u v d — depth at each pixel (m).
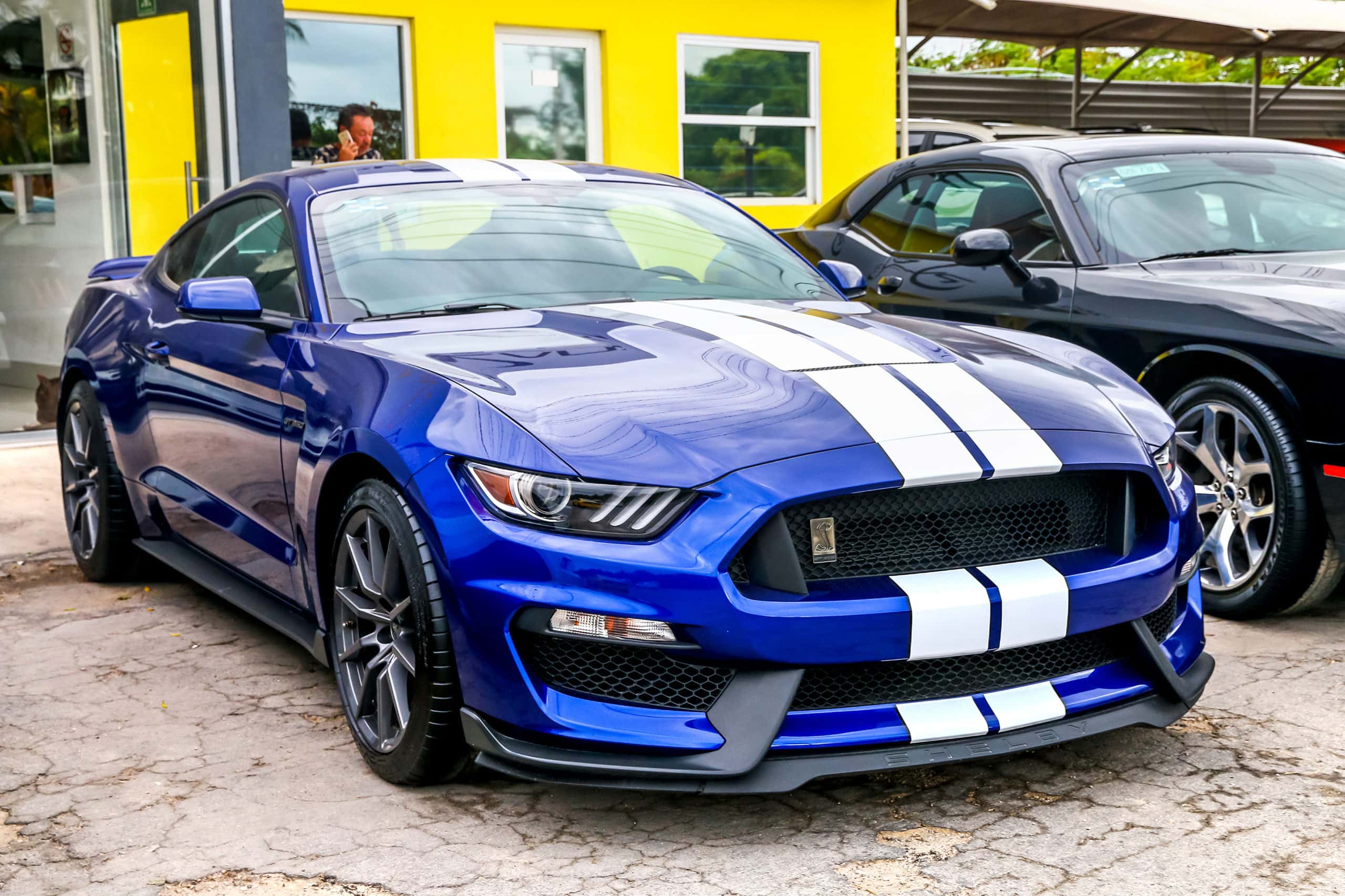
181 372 3.90
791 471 2.48
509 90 9.39
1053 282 4.62
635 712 2.50
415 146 8.94
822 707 2.53
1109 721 2.67
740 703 2.46
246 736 3.23
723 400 2.68
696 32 10.07
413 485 2.69
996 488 2.64
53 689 3.60
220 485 3.72
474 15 9.02
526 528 2.52
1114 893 2.35
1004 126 10.79
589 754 2.51
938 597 2.49
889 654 2.47
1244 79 26.83
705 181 10.36
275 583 3.52
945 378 2.85
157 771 3.01
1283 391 3.77
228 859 2.56
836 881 2.42
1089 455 2.69
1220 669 3.58
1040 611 2.57
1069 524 2.74
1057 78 15.66
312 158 8.58
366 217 3.66
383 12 8.66
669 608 2.43
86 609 4.39
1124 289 4.35
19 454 6.90
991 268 4.91
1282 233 4.74
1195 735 3.10
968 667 2.61
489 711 2.59
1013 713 2.57
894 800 2.78
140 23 7.09
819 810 2.74
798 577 2.47
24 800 2.87
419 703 2.73
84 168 7.39
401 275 3.46
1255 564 3.92
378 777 2.95
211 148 6.95
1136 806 2.71
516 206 3.83
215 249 4.14
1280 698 3.33
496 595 2.53
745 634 2.42
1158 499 2.82
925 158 5.76
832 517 2.53
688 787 2.45
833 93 10.84
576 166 4.24
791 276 3.86
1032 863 2.47
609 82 9.73
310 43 8.49
